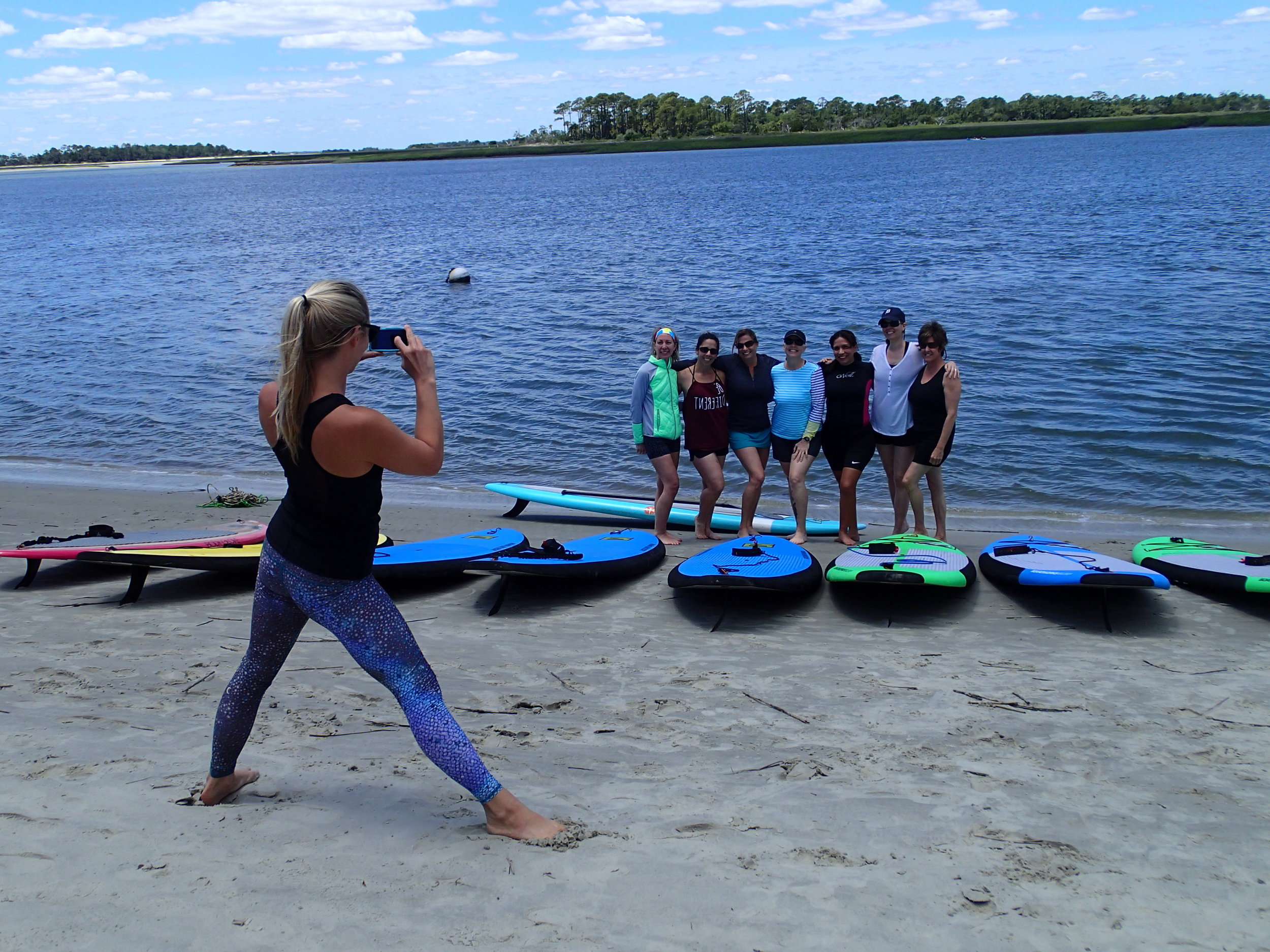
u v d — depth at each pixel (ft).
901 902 8.29
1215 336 52.26
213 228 168.66
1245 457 34.53
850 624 18.83
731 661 16.44
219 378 53.26
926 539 22.57
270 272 103.50
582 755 11.89
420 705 8.86
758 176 290.35
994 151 403.54
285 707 13.51
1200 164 244.01
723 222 144.36
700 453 25.67
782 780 11.13
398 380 50.67
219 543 22.62
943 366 23.03
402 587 21.86
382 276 97.66
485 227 152.56
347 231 155.22
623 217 161.89
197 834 9.09
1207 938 7.89
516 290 83.76
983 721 13.44
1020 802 10.64
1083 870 9.04
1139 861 9.28
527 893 8.15
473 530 28.81
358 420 7.80
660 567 23.31
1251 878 8.98
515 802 9.21
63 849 8.68
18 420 45.01
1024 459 35.09
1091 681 15.29
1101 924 8.06
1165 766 11.88
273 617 8.93
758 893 8.32
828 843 9.42
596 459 37.83
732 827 9.71
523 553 20.74
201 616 19.03
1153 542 23.50
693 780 11.09
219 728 9.50
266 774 10.78
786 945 7.52
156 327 69.87
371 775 10.86
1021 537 23.73
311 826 9.35
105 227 180.34
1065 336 54.29
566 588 21.65
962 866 9.03
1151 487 32.22
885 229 123.95
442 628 18.58
